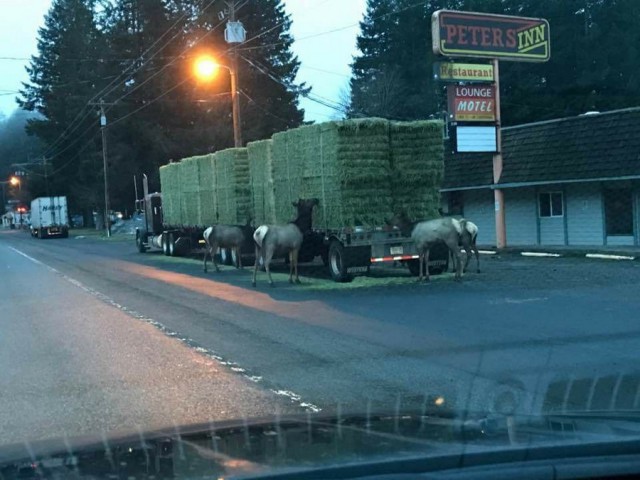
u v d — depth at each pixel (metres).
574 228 27.34
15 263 31.16
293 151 20.47
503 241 27.36
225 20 49.03
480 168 29.88
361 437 3.19
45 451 3.16
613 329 10.77
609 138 24.86
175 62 55.75
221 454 2.92
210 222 27.59
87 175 70.19
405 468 2.70
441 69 25.67
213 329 11.96
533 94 46.84
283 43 56.62
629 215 25.58
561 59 49.91
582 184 26.84
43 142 84.44
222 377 8.49
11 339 11.63
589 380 7.77
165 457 2.91
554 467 2.79
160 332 11.81
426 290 16.22
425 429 3.38
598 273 18.45
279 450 2.96
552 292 15.09
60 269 26.66
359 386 7.82
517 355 9.14
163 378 8.52
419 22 59.25
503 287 16.27
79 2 74.44
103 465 2.82
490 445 2.98
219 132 54.84
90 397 7.73
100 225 78.31
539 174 26.30
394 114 52.59
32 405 7.45
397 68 57.09
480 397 7.18
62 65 74.56
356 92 57.16
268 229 18.34
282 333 11.39
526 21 26.80
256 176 23.58
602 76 47.09
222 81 55.69
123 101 59.47
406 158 18.77
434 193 19.00
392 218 18.19
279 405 7.14
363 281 18.33
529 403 6.85
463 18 25.86
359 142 18.14
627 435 3.15
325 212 18.83
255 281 18.52
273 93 57.78
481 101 26.55
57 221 65.88
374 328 11.55
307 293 16.47
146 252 36.50
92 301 16.34
